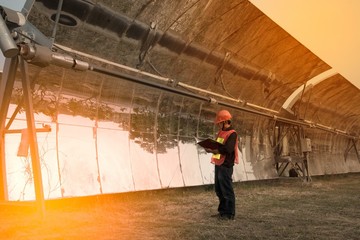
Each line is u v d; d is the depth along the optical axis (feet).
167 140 37.88
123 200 29.73
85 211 23.59
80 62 19.45
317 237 17.37
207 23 34.17
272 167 55.98
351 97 77.66
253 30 38.78
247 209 26.58
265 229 19.08
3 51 15.84
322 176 76.84
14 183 22.40
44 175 24.61
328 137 90.22
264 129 56.75
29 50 16.60
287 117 57.98
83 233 16.90
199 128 43.09
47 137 25.91
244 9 34.76
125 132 33.01
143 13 29.09
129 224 19.76
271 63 47.16
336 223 21.21
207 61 38.93
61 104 27.48
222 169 21.93
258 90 50.47
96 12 26.37
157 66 34.35
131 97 33.65
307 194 38.55
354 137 98.58
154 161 35.06
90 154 28.71
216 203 29.40
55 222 19.21
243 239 16.72
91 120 29.86
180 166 38.06
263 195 36.65
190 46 35.58
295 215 23.99
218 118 22.34
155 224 19.92
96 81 29.86
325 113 78.59
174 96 38.27
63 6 24.53
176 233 17.61
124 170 31.19
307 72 54.08
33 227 17.54
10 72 18.15
